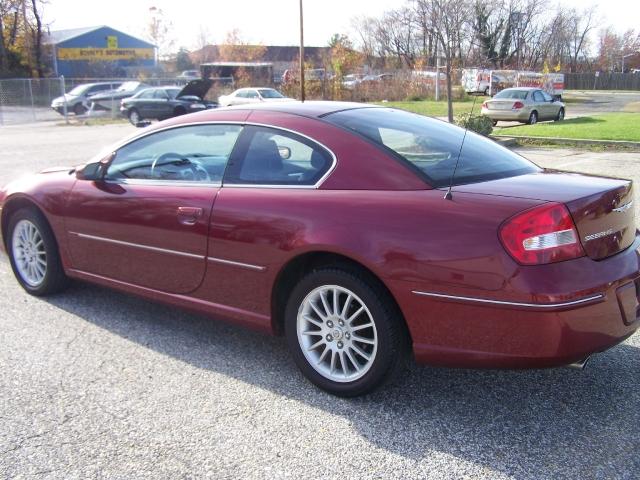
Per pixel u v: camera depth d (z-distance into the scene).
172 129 4.25
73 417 3.26
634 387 3.51
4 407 3.37
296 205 3.44
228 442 3.04
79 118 31.48
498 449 2.94
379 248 3.12
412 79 37.03
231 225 3.65
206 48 72.56
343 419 3.23
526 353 2.89
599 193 3.10
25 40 51.12
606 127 18.02
